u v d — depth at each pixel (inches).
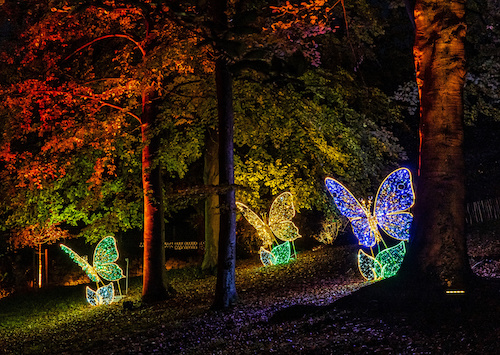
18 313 756.0
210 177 908.6
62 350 480.4
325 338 362.9
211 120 730.2
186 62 597.6
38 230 796.6
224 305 554.3
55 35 607.8
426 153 418.9
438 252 407.8
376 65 915.4
